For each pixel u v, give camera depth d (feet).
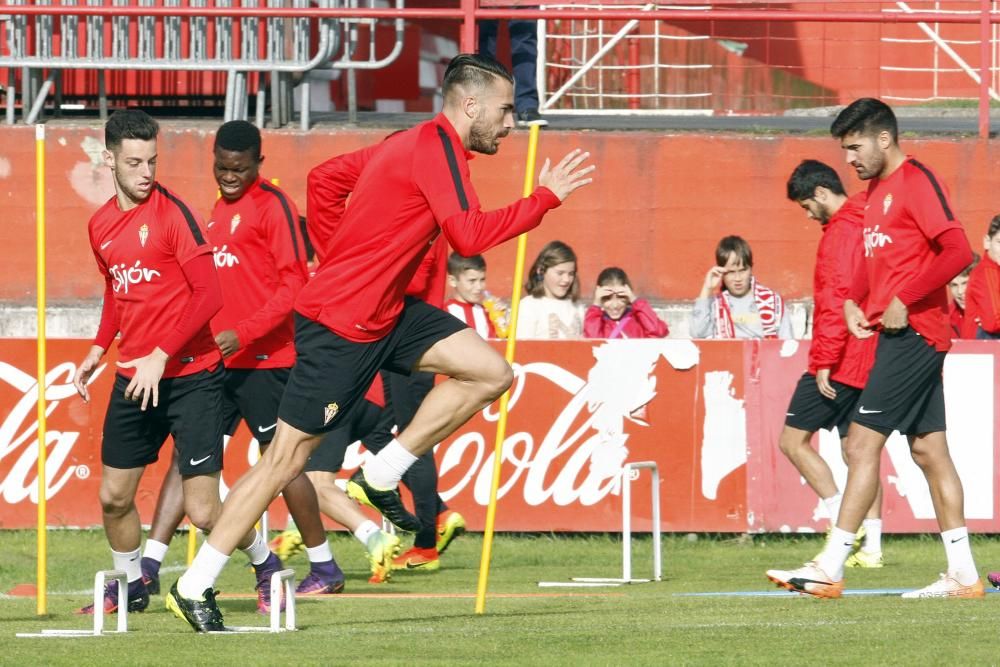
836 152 136.46
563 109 156.25
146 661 50.29
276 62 136.87
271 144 137.49
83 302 137.39
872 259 72.84
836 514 91.97
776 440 106.32
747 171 137.08
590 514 106.93
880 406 71.31
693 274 137.39
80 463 107.24
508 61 169.07
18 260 136.98
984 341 104.58
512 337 69.72
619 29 158.10
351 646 54.08
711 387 106.63
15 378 107.24
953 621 59.98
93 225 67.46
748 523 106.22
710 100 157.17
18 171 136.98
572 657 50.78
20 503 107.24
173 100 150.82
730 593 77.92
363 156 69.31
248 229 79.05
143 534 106.83
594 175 137.59
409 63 168.14
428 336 61.98
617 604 71.05
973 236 137.80
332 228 70.23
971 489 104.58
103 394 107.24
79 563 93.76
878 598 72.18
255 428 79.56
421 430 63.46
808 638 54.95
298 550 87.71
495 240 57.98
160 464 106.83
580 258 137.69
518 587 84.58
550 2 139.23
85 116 150.30
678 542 107.04
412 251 59.62
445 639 55.83
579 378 107.04
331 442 85.92
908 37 184.24
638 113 156.04
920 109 175.01
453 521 93.86
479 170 137.08
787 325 117.80
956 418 104.47
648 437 106.83
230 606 74.23
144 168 65.62
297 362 60.54
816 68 160.35
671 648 52.75
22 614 68.69
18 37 138.72
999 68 181.47
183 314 64.90
